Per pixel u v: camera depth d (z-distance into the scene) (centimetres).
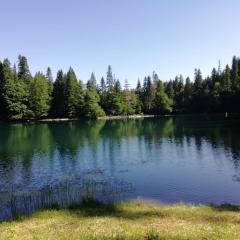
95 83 16738
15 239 1531
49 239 1510
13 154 5025
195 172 3725
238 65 15812
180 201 2597
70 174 3725
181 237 1498
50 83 14938
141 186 3136
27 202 2583
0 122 11888
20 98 12344
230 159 4397
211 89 16400
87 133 8006
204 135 6969
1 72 12244
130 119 14262
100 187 3089
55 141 6494
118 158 4675
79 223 1838
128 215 2038
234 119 11619
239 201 2658
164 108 17188
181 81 19125
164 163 4281
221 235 1523
